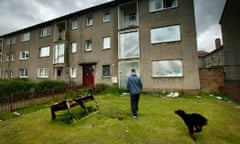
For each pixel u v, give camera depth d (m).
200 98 9.95
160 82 12.39
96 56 15.75
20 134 4.94
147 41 13.17
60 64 17.91
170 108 7.29
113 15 15.20
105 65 15.23
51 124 5.68
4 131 5.30
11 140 4.52
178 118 5.78
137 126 5.04
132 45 13.88
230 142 3.95
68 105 5.85
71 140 4.25
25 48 21.98
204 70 11.31
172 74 12.02
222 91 10.78
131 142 3.99
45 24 19.88
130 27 13.99
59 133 4.80
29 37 21.77
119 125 5.18
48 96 10.66
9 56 24.03
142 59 13.24
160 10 12.85
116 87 14.12
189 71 11.45
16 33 23.36
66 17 17.97
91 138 4.30
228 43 16.48
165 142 3.94
